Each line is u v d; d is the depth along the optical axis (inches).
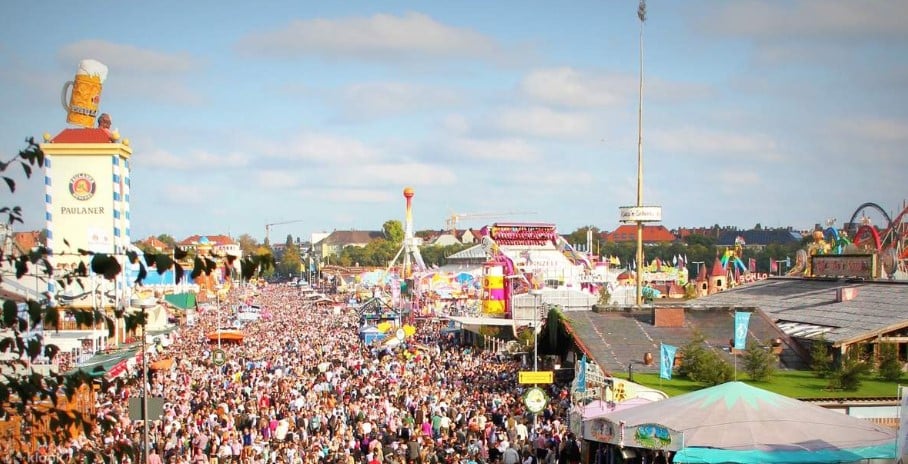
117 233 2984.7
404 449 1221.7
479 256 5280.5
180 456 1192.8
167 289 3759.8
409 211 6200.8
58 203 2967.5
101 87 3036.4
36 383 343.9
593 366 1558.8
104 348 1946.4
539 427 1398.9
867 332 1631.4
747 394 981.8
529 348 2281.0
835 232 3565.5
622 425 970.1
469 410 1553.9
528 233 4527.6
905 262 3053.6
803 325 1843.0
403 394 1739.7
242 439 1341.0
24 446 662.5
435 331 3735.2
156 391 1764.3
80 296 414.9
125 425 1310.3
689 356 1619.1
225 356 2333.9
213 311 5017.2
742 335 1557.6
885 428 954.1
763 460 861.2
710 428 920.3
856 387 1494.8
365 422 1422.2
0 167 336.8
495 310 3339.1
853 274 2213.3
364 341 3154.5
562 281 4052.7
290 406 1625.2
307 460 1188.5
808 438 902.4
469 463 1130.7
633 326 1870.1
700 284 5034.5
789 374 1643.7
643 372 1657.2
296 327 3981.3
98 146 2957.7
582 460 1230.9
